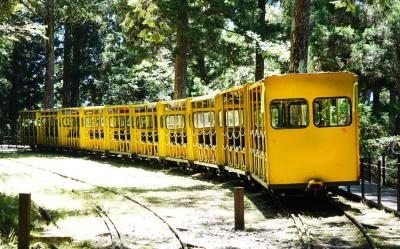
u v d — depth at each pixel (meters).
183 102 25.72
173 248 11.03
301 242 10.91
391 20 25.69
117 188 20.67
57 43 63.75
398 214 13.34
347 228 12.41
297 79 15.19
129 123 32.47
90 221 14.23
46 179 23.92
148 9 31.17
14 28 25.14
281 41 34.84
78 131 39.22
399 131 27.58
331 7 28.27
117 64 58.75
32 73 62.44
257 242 11.31
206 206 16.11
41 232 12.36
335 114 15.30
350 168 15.28
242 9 34.62
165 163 28.48
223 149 21.52
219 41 36.50
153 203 16.89
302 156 15.17
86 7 46.28
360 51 25.39
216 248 10.81
